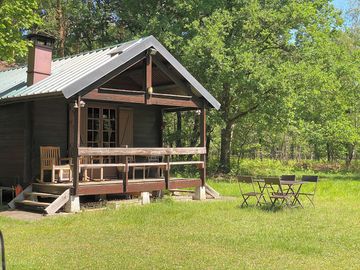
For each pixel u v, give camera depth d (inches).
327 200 608.7
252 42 946.1
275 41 994.7
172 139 1118.4
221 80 899.4
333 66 1069.1
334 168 1525.6
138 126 677.9
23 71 689.0
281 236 358.3
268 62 941.2
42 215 467.5
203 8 968.3
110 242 336.2
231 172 1092.5
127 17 1114.1
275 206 518.0
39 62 566.3
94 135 619.2
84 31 1254.3
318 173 1327.5
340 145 1531.7
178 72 580.1
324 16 1063.0
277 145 1868.8
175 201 573.3
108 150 506.0
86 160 591.2
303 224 412.5
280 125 964.6
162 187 567.2
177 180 586.2
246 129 1304.1
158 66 573.0
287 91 889.5
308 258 293.1
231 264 276.4
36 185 537.0
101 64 508.4
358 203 575.2
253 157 1932.8
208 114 959.0
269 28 975.0
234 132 1307.8
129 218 438.3
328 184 869.8
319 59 1011.3
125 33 1181.1
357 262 282.7
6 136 603.5
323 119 1114.7
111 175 633.6
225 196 661.9
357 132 1203.2
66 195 484.4
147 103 553.3
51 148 542.3
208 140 1181.7
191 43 890.1
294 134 1160.8
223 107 1015.6
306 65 964.0
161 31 963.3
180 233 368.8
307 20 972.6
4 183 604.4
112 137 641.6
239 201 585.0
